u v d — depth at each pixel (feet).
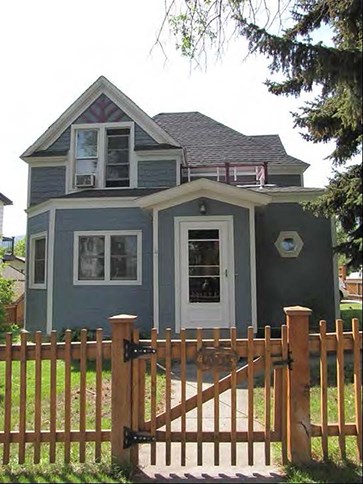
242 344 12.73
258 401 18.88
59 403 19.04
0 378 23.88
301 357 12.45
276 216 36.78
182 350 12.69
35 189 43.24
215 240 31.27
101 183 42.19
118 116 42.88
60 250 37.81
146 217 37.27
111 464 12.12
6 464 12.52
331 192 21.17
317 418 16.26
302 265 36.29
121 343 12.58
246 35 15.33
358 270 20.79
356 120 15.78
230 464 12.60
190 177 46.47
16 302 48.52
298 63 14.43
